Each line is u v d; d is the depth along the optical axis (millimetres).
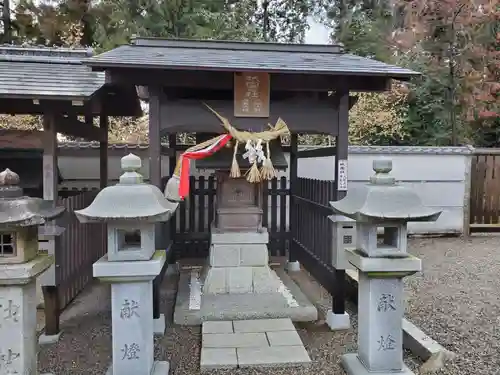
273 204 6664
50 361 3484
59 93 3828
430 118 11242
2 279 2465
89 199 5293
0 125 8484
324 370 3293
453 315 4262
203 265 6336
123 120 10578
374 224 2932
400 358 3041
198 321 4281
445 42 10469
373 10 14492
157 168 3951
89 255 5504
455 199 8492
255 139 3959
